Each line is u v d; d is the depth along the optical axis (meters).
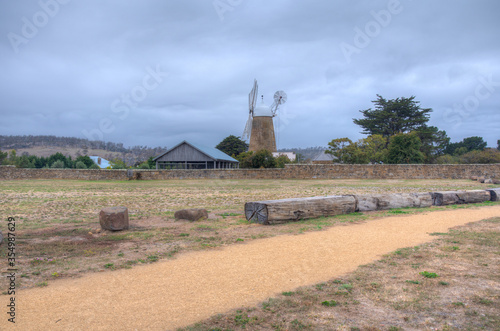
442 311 3.69
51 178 32.44
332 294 4.18
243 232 7.86
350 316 3.61
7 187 22.20
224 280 4.70
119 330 3.33
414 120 62.72
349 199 10.55
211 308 3.83
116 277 4.81
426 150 56.84
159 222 9.34
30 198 15.62
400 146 41.59
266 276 4.86
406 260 5.52
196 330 3.34
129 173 30.81
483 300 3.92
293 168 31.09
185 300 4.04
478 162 45.00
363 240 6.99
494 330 3.28
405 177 30.52
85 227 8.59
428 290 4.25
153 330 3.34
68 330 3.32
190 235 7.55
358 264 5.38
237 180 29.77
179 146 43.72
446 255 5.74
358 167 30.89
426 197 12.24
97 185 24.30
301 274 4.94
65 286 4.46
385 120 64.31
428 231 7.82
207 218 9.81
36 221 9.62
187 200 14.86
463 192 13.12
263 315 3.66
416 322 3.46
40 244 6.74
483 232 7.54
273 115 66.50
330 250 6.23
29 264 5.39
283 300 4.02
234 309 3.81
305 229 8.11
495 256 5.62
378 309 3.77
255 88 67.00
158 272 5.03
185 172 31.42
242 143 84.19
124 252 6.15
